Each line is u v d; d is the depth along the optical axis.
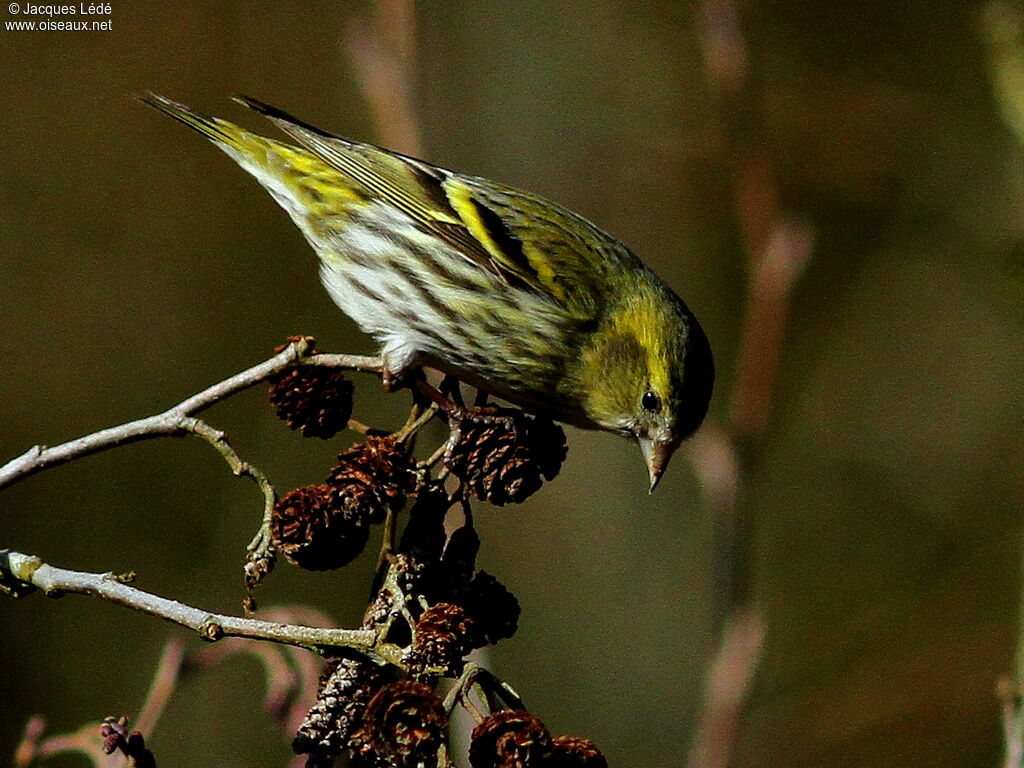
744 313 14.83
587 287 7.31
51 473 13.30
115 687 12.67
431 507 5.09
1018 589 14.13
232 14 14.71
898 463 14.89
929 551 14.53
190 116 7.70
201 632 4.48
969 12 14.34
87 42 14.44
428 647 4.39
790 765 13.05
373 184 7.43
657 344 7.26
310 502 4.98
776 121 14.13
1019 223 11.65
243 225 14.41
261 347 14.18
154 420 5.07
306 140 7.48
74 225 14.15
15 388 13.67
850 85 14.23
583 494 14.44
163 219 14.30
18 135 14.20
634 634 14.01
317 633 4.45
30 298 13.88
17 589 4.73
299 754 4.59
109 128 14.36
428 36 13.92
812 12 14.60
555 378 7.40
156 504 13.34
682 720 13.67
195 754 12.27
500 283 7.28
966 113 14.25
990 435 14.81
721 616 9.04
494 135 14.44
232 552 13.27
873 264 14.86
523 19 14.63
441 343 7.41
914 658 13.67
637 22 14.73
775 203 9.88
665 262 14.59
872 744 13.22
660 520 14.38
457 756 7.43
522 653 13.86
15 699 12.45
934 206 14.43
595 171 14.45
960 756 13.05
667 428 7.30
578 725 13.72
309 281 14.36
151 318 14.03
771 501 14.77
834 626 14.08
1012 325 14.73
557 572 14.17
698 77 14.59
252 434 13.73
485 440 5.57
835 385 15.06
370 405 14.11
